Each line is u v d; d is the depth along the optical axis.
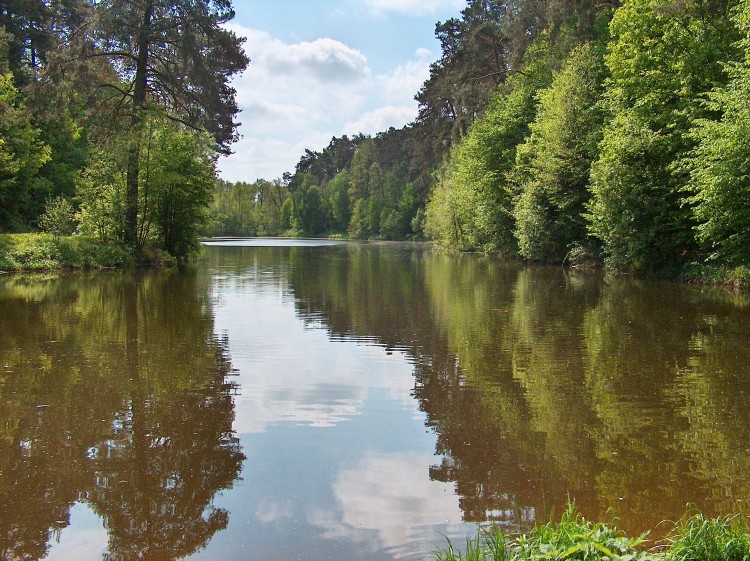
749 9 15.59
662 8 19.52
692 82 19.39
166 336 11.37
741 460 5.47
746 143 14.87
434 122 59.69
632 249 21.36
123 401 7.29
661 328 11.58
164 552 4.07
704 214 16.41
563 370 8.63
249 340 11.05
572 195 28.12
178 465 5.46
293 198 113.38
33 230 33.09
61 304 15.39
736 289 17.14
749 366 8.64
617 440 5.98
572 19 30.66
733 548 3.44
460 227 50.31
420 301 16.48
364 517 4.51
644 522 4.39
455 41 50.19
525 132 36.34
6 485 5.06
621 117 21.47
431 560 3.91
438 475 5.24
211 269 28.59
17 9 35.50
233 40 26.94
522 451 5.75
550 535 3.72
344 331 11.97
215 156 31.73
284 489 5.00
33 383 8.01
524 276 24.31
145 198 28.31
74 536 4.29
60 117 27.17
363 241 84.88
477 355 9.69
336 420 6.68
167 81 27.03
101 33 24.88
